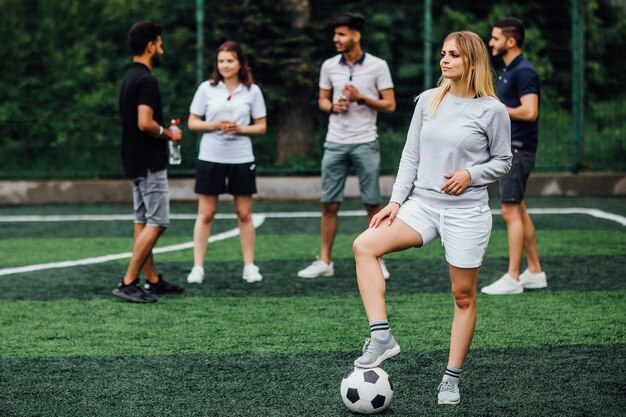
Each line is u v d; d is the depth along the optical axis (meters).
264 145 12.89
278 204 12.36
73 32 14.16
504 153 4.22
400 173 4.34
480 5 16.17
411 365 4.95
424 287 7.10
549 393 4.45
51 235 9.84
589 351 5.21
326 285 7.23
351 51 7.54
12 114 13.48
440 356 5.11
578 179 12.79
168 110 12.93
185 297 6.80
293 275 7.67
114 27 14.34
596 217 10.77
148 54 6.58
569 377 4.71
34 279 7.50
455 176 4.11
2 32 13.83
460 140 4.16
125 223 10.68
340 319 6.05
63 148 13.14
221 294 6.91
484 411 4.20
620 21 13.72
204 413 4.20
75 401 4.39
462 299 4.27
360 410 4.13
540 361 5.00
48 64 13.84
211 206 7.39
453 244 4.18
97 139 13.20
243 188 7.32
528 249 7.05
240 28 13.35
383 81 7.51
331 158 7.54
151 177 6.52
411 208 4.25
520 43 6.83
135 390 4.55
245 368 4.92
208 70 13.31
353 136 7.51
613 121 13.19
